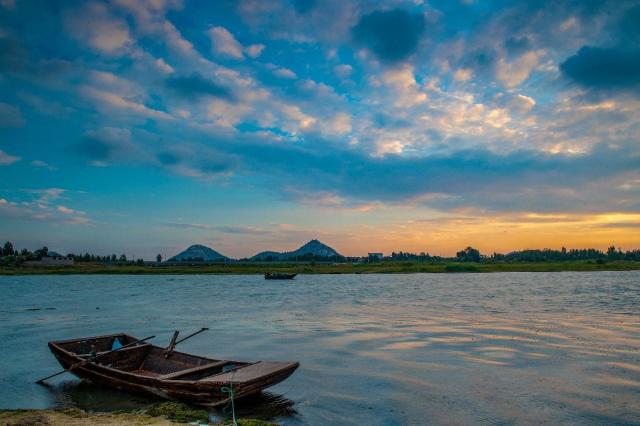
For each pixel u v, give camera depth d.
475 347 22.81
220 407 13.30
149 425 11.88
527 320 32.78
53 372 18.81
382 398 14.88
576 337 25.33
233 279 121.12
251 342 25.19
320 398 14.87
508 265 167.12
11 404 14.52
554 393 15.16
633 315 35.31
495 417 13.07
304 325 31.92
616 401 14.30
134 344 18.61
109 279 122.31
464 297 55.00
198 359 16.59
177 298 58.25
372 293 64.31
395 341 24.89
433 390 15.67
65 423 12.00
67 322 35.16
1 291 72.81
